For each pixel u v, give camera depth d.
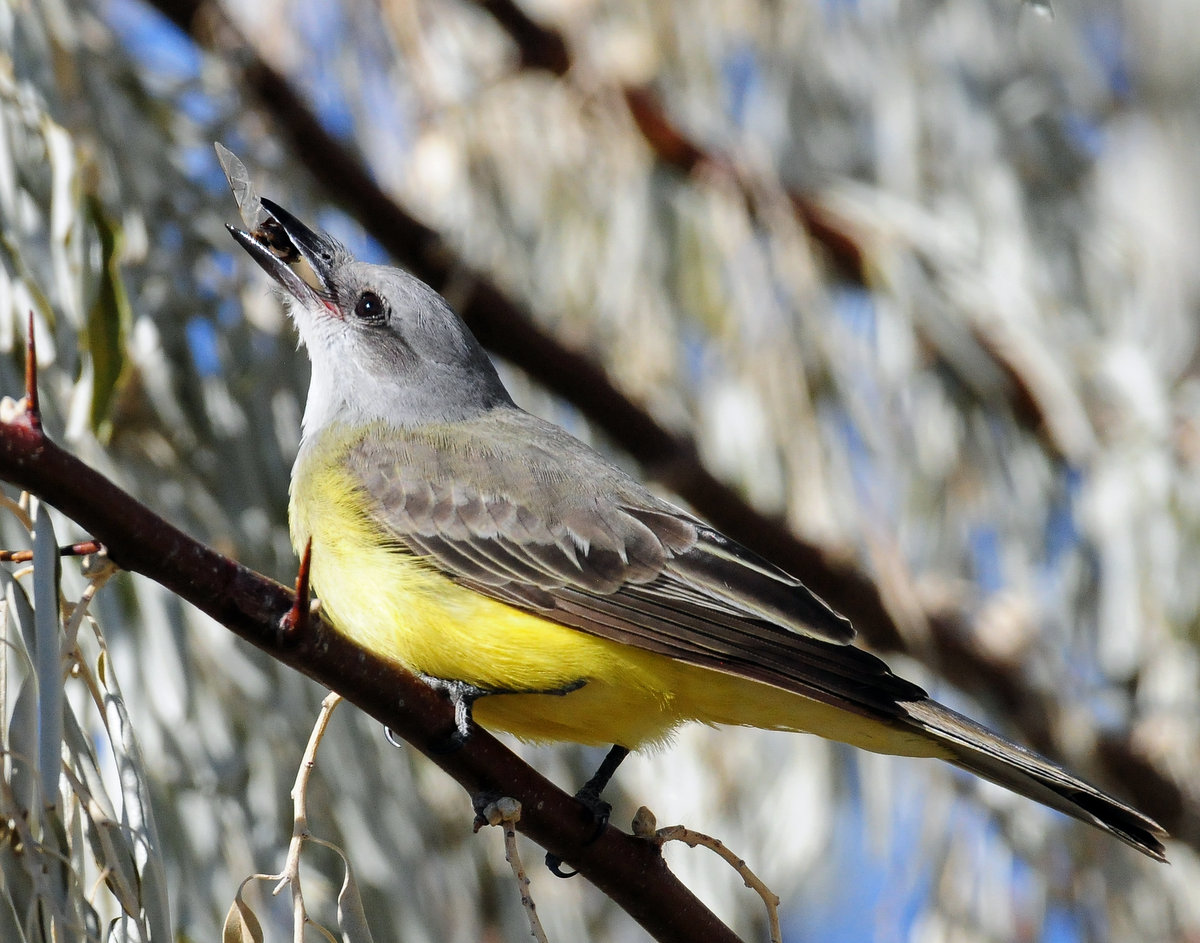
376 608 9.06
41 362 8.48
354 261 10.66
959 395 12.69
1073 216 13.69
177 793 8.67
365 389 10.37
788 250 12.30
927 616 12.06
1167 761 11.96
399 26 12.33
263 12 12.18
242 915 6.20
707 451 12.24
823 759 11.46
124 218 9.45
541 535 9.07
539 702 8.88
